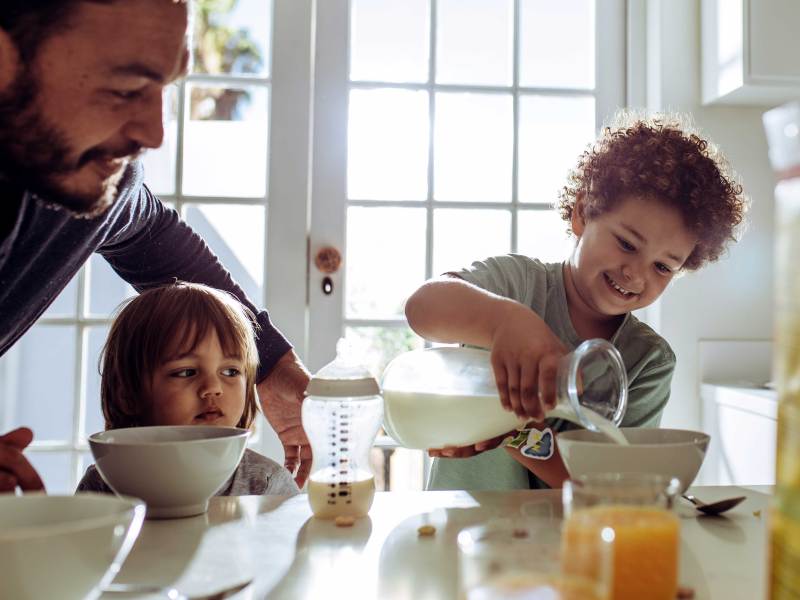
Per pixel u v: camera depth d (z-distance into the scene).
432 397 0.80
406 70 1.91
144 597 0.48
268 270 1.85
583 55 1.95
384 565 0.56
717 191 1.14
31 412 1.83
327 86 1.88
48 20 0.62
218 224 1.87
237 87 1.87
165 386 1.07
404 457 1.91
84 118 0.67
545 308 1.22
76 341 1.83
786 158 0.38
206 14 1.87
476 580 0.37
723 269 1.86
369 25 1.90
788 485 0.38
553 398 0.72
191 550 0.59
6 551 0.39
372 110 1.90
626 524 0.46
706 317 1.86
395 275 1.91
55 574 0.41
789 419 0.38
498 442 0.88
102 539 0.42
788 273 0.38
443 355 0.86
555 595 0.34
